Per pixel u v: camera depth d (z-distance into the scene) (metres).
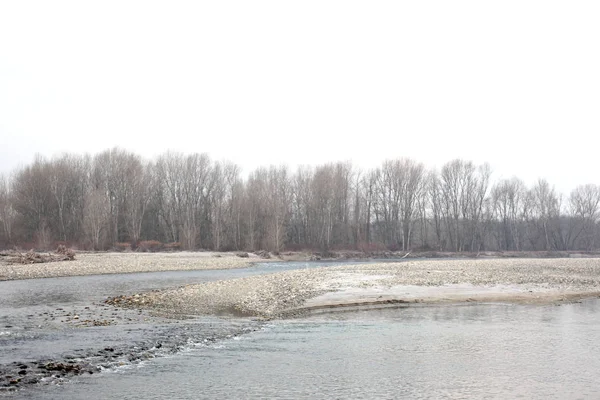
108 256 71.75
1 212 92.06
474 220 111.50
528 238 119.19
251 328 21.61
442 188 114.38
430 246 111.38
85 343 17.44
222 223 103.88
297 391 12.20
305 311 27.03
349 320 24.11
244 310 27.05
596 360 15.56
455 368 14.59
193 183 106.69
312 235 105.38
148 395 11.72
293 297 30.91
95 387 12.27
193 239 94.31
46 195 96.69
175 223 105.69
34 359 14.90
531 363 15.17
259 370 14.24
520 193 120.00
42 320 23.03
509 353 16.59
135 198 98.25
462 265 50.00
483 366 14.84
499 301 30.50
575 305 29.19
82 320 23.14
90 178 102.75
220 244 99.69
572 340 18.80
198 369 14.27
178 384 12.68
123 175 100.44
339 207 107.25
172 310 26.92
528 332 20.59
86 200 90.31
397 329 21.45
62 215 98.75
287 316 25.50
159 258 72.06
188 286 36.97
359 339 19.12
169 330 20.59
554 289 34.38
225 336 19.55
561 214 121.25
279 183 107.38
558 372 14.11
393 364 15.09
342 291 32.97
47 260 62.75
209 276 51.81
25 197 95.56
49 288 39.16
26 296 33.56
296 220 109.88
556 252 104.25
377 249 101.75
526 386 12.70
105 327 21.19
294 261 83.44
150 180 105.88
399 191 110.81
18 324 21.78
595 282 37.44
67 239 93.94
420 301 30.20
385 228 112.12
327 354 16.41
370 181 113.62
